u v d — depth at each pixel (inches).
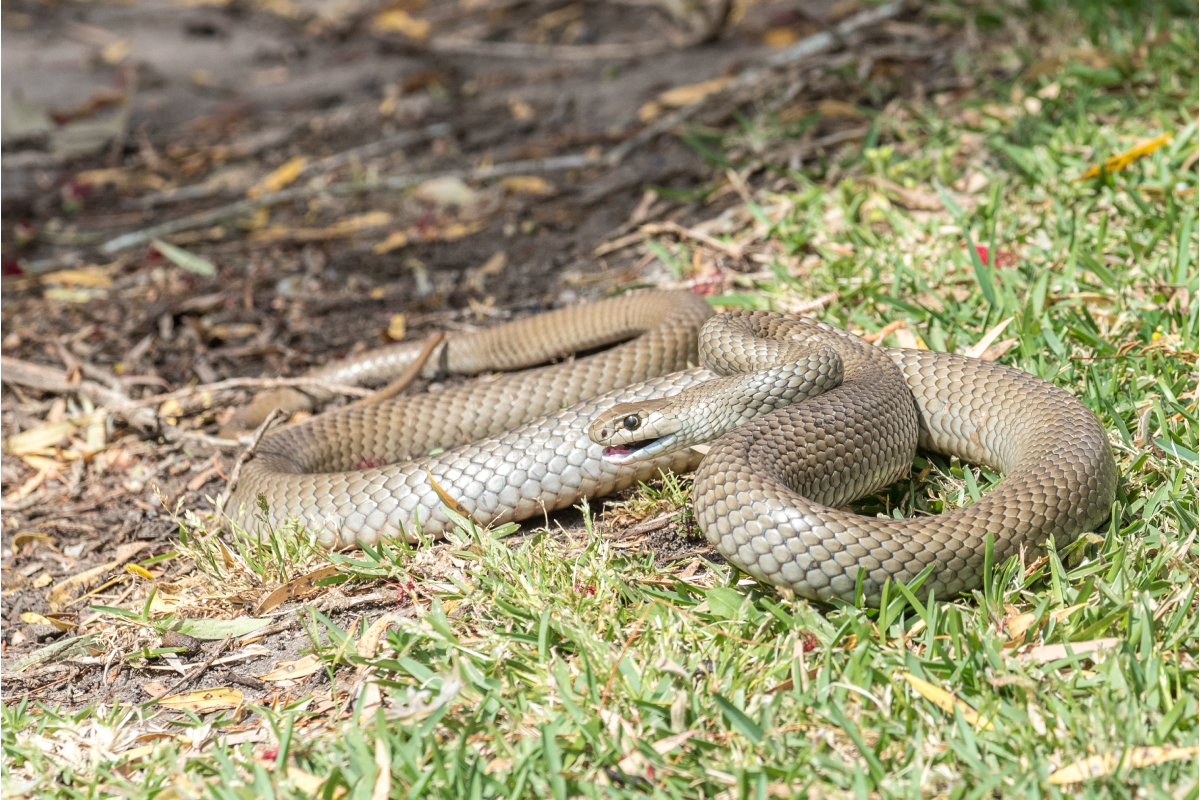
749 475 130.0
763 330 172.1
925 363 166.2
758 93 308.3
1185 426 156.3
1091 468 135.5
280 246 292.2
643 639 127.6
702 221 255.1
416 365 210.4
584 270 251.8
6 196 343.0
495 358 221.0
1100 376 171.3
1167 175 216.1
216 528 166.9
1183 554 132.1
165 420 217.8
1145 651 117.0
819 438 141.0
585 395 191.3
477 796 107.2
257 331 249.8
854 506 154.2
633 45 394.9
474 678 124.3
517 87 377.4
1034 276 200.4
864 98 288.0
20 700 143.2
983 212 219.5
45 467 207.8
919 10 331.6
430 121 361.1
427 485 161.2
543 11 445.4
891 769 107.7
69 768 123.4
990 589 126.8
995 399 159.0
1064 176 227.1
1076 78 262.7
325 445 191.2
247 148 364.2
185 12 517.7
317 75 421.7
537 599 136.0
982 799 102.8
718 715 115.8
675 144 300.4
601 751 112.8
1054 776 103.9
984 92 274.2
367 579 152.4
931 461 164.2
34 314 268.2
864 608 127.0
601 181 292.7
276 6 508.7
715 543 131.5
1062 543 132.7
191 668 143.7
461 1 473.4
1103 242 201.5
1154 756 103.8
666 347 192.2
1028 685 113.1
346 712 126.3
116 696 141.7
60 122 387.9
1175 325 182.9
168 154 366.9
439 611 136.3
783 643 124.9
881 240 219.9
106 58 463.5
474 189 307.0
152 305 266.2
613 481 162.6
